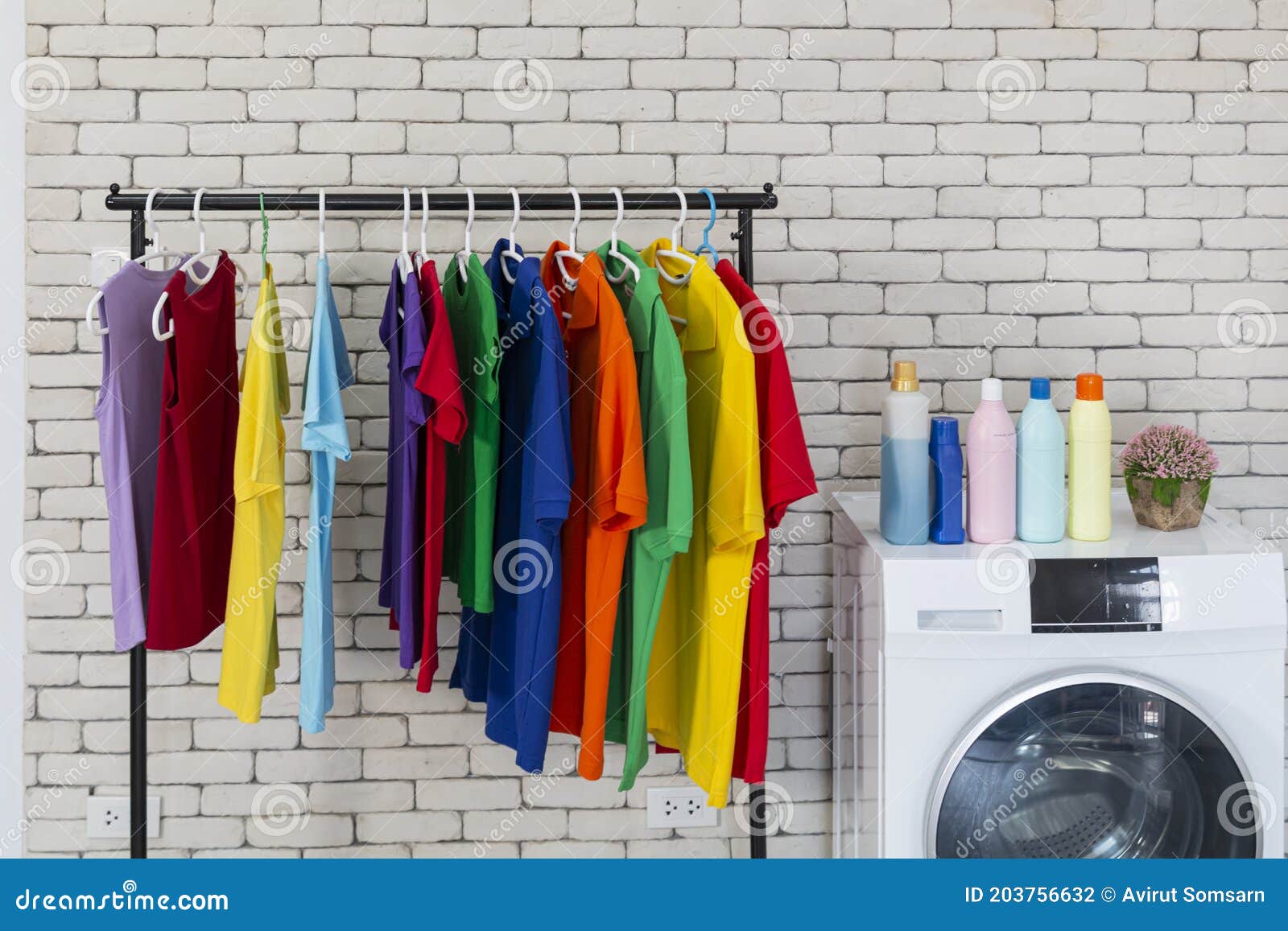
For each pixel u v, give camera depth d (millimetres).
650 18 2209
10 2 2152
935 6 2232
